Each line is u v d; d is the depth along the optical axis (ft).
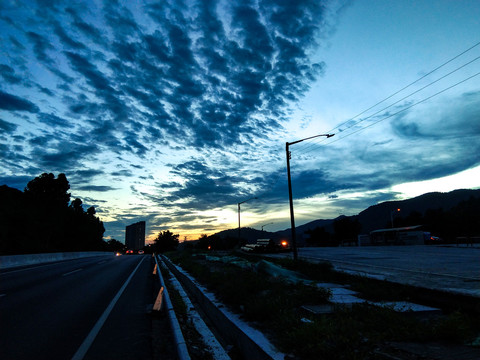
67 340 16.65
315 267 39.04
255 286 25.02
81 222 222.07
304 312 18.35
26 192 192.24
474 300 18.03
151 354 14.80
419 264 42.22
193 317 21.97
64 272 56.85
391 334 13.56
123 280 44.60
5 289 35.12
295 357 11.76
